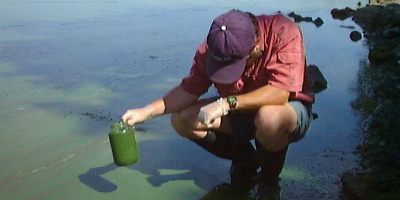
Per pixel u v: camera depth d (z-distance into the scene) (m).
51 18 6.58
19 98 3.61
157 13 7.02
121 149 2.16
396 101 3.37
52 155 2.76
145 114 2.26
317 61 4.60
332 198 2.24
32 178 2.51
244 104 2.08
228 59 2.04
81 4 7.72
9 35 5.58
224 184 2.42
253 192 2.35
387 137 2.82
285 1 8.58
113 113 3.34
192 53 4.80
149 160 2.68
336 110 3.29
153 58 4.63
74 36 5.54
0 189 2.41
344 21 6.84
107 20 6.47
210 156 2.72
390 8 7.41
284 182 2.38
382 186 2.24
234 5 7.89
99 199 2.30
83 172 2.56
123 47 5.04
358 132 2.93
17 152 2.79
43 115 3.30
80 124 3.16
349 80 3.96
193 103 2.34
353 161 2.57
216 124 2.32
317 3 8.48
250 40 2.03
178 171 2.56
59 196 2.34
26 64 4.44
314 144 2.79
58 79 4.03
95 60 4.57
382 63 4.44
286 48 2.11
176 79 4.03
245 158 2.46
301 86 2.14
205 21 6.44
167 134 3.01
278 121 2.11
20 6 7.52
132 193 2.35
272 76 2.12
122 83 3.93
